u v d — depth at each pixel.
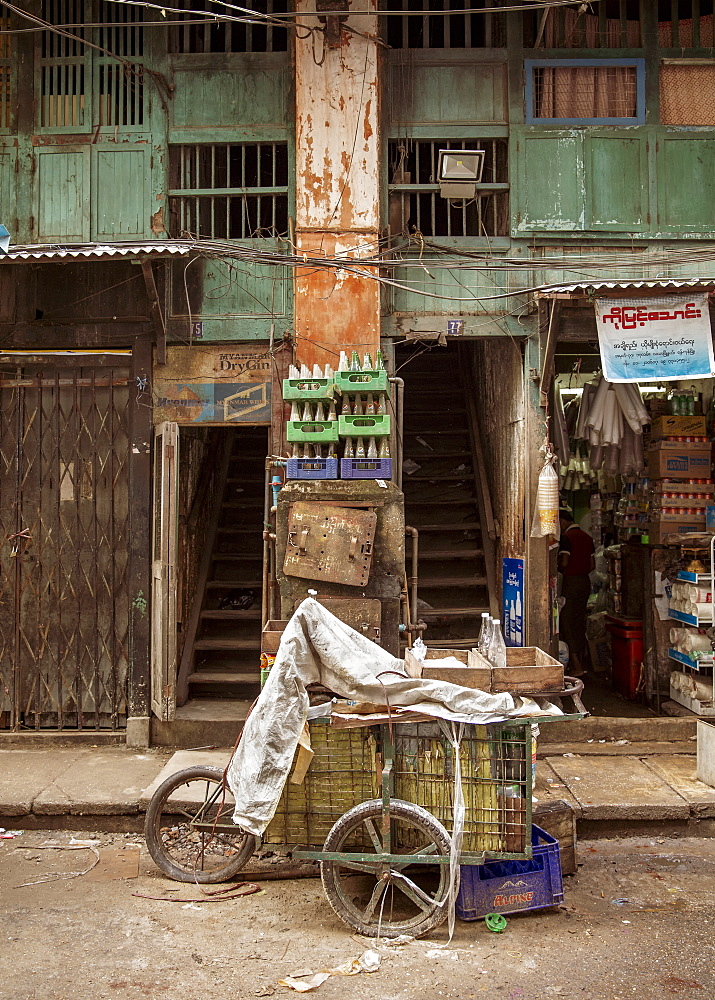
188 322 6.81
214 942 4.11
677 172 6.90
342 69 6.70
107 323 6.88
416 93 6.85
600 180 6.86
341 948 4.06
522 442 6.85
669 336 6.25
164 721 6.59
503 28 6.93
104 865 5.00
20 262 5.99
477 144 6.94
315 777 4.38
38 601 6.94
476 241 6.84
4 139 6.93
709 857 5.15
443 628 7.71
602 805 5.39
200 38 7.40
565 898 4.61
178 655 7.23
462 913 4.29
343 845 4.31
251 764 4.25
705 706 6.76
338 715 4.27
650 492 7.47
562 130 6.84
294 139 6.80
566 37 6.95
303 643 4.31
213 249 6.09
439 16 7.59
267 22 6.12
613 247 6.91
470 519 8.42
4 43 6.96
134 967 3.88
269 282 6.80
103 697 6.92
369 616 5.19
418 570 8.13
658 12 7.02
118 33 6.92
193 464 7.79
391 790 4.29
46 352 6.91
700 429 7.25
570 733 6.64
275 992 3.67
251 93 6.84
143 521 6.82
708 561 6.77
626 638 7.79
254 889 4.66
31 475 6.96
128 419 6.92
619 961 3.95
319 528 5.30
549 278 6.82
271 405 6.78
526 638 6.64
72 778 5.95
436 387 10.12
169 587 6.52
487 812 4.26
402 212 6.86
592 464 7.13
